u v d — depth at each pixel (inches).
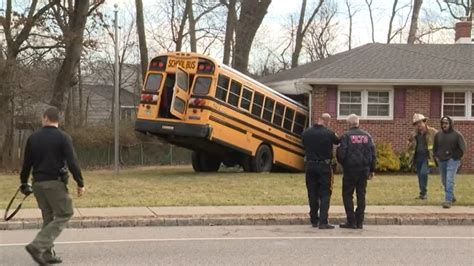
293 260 325.7
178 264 315.0
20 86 1109.1
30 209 502.9
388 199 575.8
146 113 818.2
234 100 824.3
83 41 1105.4
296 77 1026.7
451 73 940.6
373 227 456.1
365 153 439.8
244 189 650.8
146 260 325.4
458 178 787.4
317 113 928.9
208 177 794.2
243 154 876.6
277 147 906.1
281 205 537.6
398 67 963.3
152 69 824.9
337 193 622.2
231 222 467.5
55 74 1309.1
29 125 1280.8
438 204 548.4
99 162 1375.5
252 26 1221.1
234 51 1342.3
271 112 888.9
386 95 939.3
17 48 1065.5
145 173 917.8
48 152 313.3
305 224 471.2
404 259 329.1
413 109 933.8
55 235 312.3
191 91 797.2
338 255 340.2
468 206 536.7
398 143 930.7
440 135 535.5
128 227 453.4
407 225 470.0
